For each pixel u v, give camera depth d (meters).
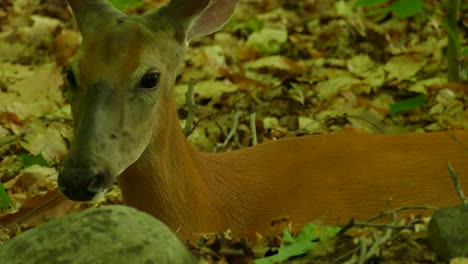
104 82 7.79
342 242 7.71
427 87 13.77
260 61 15.91
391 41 16.84
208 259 7.19
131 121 7.85
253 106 13.46
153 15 8.31
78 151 7.49
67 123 13.09
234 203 8.92
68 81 8.03
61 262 6.23
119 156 7.76
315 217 9.09
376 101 13.91
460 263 6.85
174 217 8.43
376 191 9.30
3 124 13.52
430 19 17.02
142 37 7.98
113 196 10.28
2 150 12.67
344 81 14.61
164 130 8.27
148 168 8.29
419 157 9.55
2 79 15.68
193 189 8.55
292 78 14.96
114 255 6.23
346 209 9.20
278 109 13.81
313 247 7.60
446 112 12.95
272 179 9.20
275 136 12.50
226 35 17.86
